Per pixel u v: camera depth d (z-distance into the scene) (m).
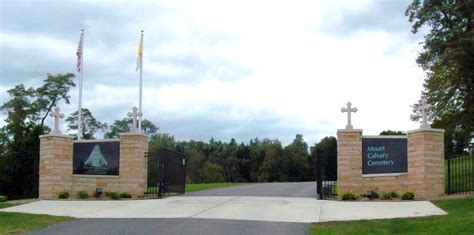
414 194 19.16
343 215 15.40
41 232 13.16
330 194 20.48
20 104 47.00
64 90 49.22
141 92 29.95
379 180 19.69
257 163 88.75
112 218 15.40
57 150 21.72
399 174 19.62
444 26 28.28
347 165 19.73
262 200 19.41
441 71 35.03
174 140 76.25
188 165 81.06
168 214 15.86
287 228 13.08
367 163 19.75
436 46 27.41
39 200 20.88
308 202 18.69
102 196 21.50
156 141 67.56
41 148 22.08
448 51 25.47
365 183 19.64
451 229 11.91
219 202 18.78
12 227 14.06
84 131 53.34
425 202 17.69
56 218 15.64
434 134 19.27
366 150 19.83
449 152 19.75
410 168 19.52
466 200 16.61
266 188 27.83
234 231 12.59
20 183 31.59
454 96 35.69
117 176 21.58
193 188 29.28
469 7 26.05
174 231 12.61
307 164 86.00
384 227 13.00
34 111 47.56
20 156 32.59
